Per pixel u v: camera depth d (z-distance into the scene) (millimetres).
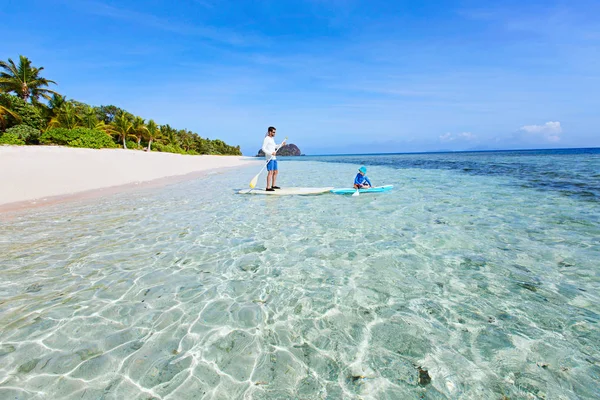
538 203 8055
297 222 6453
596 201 8172
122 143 42750
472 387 2045
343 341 2557
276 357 2373
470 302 3115
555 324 2721
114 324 2809
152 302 3203
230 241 5230
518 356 2330
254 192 10602
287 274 3854
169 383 2113
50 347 2480
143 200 9531
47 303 3184
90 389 2053
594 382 2066
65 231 5922
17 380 2125
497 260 4180
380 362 2307
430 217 6691
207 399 1980
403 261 4199
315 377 2170
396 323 2785
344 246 4852
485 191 10328
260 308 3070
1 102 28109
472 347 2443
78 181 13055
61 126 31953
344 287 3482
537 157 40469
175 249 4848
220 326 2773
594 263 4016
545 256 4289
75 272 3979
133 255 4598
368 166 28375
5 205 8711
